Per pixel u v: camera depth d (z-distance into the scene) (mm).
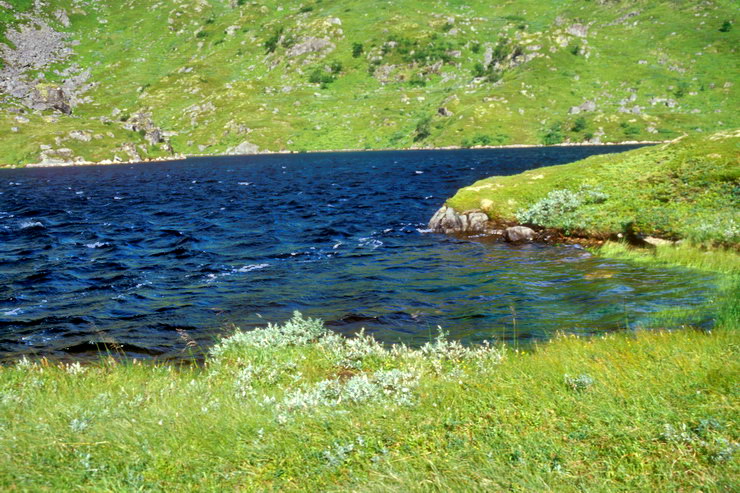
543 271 21484
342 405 8008
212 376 10984
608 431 6289
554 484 5223
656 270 20156
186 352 14398
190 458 6281
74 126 180375
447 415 7168
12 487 5496
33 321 17719
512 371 9188
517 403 7445
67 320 17734
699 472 5250
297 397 8266
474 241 28297
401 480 5359
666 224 24547
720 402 6668
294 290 20562
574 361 9391
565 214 28281
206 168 118250
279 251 28328
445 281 20828
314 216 40562
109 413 7938
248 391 9391
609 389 7539
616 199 28500
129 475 5801
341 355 12273
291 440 6676
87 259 27672
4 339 16047
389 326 16000
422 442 6438
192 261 26625
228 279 22750
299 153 183625
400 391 8414
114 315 18172
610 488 5137
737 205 24391
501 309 16875
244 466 6086
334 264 24812
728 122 175875
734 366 7863
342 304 18547
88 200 58031
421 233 31531
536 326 14961
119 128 185250
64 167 143875
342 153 171250
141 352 14578
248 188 66812
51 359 14227
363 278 21953
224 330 16297
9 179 101562
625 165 32719
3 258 28328
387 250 27375
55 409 8148
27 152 155750
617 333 13203
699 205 25484
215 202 52719
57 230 37438
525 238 27562
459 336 14688
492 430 6613
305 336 13789
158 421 7465
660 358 8969
